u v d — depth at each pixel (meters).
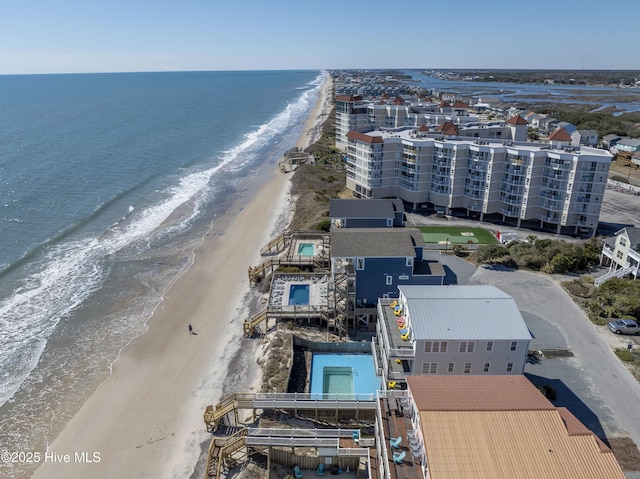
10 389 45.28
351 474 34.94
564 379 44.25
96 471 36.25
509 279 64.38
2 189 100.75
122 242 79.50
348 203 68.94
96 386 45.78
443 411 26.48
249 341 52.38
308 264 65.56
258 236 82.50
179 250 77.00
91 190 104.75
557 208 81.00
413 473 27.00
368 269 52.06
